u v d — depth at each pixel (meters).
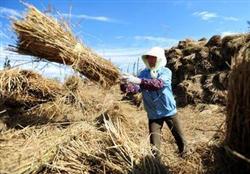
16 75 3.93
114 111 3.82
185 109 5.52
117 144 2.69
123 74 3.08
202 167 2.63
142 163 2.56
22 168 2.66
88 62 3.21
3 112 3.78
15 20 3.24
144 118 4.62
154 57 3.00
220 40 5.98
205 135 4.14
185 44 6.52
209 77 5.68
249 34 5.54
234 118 2.01
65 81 4.08
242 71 1.97
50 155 2.74
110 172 2.59
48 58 3.31
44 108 3.96
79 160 2.70
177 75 6.25
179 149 3.11
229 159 2.06
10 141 3.27
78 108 4.02
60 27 3.25
